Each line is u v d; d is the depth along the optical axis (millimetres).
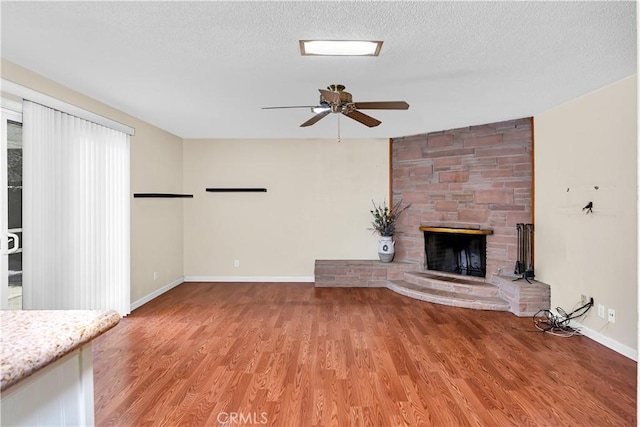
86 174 3379
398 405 2232
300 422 2061
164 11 1904
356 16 1946
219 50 2383
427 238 5188
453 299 4348
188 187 5613
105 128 3658
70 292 3152
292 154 5637
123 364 2785
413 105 3660
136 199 4324
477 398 2312
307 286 5398
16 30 2117
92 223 3451
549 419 2090
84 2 1821
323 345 3168
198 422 2061
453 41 2232
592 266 3275
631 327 2873
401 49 2348
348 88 3131
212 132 5129
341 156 5629
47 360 762
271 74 2803
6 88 2566
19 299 2822
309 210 5680
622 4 1812
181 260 5559
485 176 4562
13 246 2734
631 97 2842
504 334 3430
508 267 4414
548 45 2287
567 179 3592
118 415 2123
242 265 5672
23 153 2732
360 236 5664
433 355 2959
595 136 3211
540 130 4039
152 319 3875
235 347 3121
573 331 3492
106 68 2705
